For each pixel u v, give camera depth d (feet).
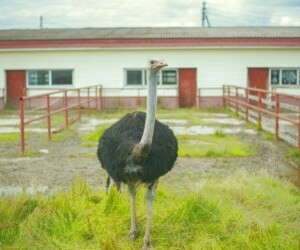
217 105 78.13
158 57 77.61
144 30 92.58
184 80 78.28
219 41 76.07
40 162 34.27
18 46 77.10
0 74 78.48
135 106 78.38
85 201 22.44
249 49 77.05
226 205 21.75
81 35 82.28
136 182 18.34
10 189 26.45
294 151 37.04
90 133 48.21
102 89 78.28
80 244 18.45
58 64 78.13
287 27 98.99
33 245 18.10
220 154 36.24
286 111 70.44
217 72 77.71
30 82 78.95
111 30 93.56
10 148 40.19
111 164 18.31
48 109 44.29
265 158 35.63
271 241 17.76
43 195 24.11
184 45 76.28
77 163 33.86
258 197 23.52
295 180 29.25
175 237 19.07
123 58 77.87
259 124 50.80
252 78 77.66
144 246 18.30
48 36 81.15
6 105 78.89
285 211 21.90
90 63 78.02
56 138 45.11
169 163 18.74
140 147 17.19
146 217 20.76
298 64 77.15
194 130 50.88
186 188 25.29
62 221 19.71
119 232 19.75
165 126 20.27
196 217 20.48
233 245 18.21
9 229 19.25
